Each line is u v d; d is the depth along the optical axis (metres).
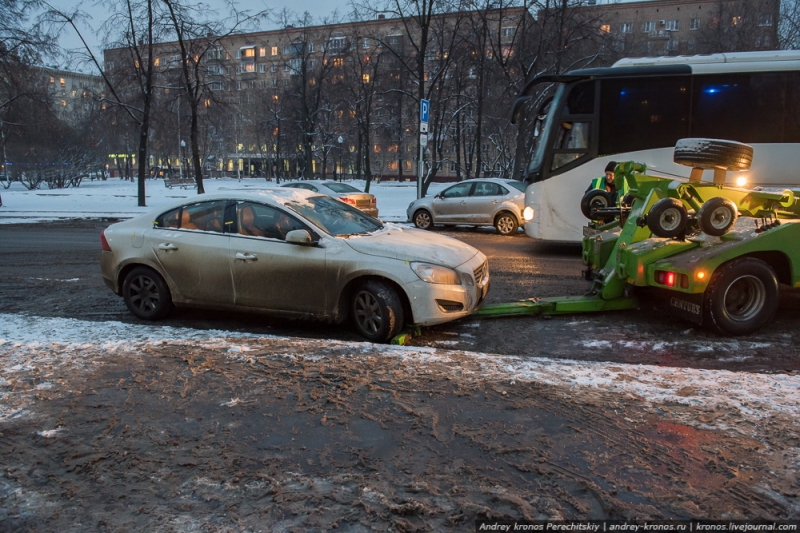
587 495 2.56
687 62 10.94
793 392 3.64
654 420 3.26
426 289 5.21
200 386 3.84
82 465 2.86
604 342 5.33
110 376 4.02
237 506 2.51
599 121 10.90
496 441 3.05
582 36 26.48
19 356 4.45
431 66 37.56
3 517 2.46
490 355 4.54
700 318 5.38
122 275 6.45
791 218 5.89
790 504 2.46
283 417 3.38
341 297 5.52
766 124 10.46
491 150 55.31
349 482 2.69
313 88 46.75
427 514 2.44
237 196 6.09
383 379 3.94
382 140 62.84
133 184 61.22
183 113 40.97
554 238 11.32
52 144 50.22
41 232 16.39
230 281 5.87
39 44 23.38
